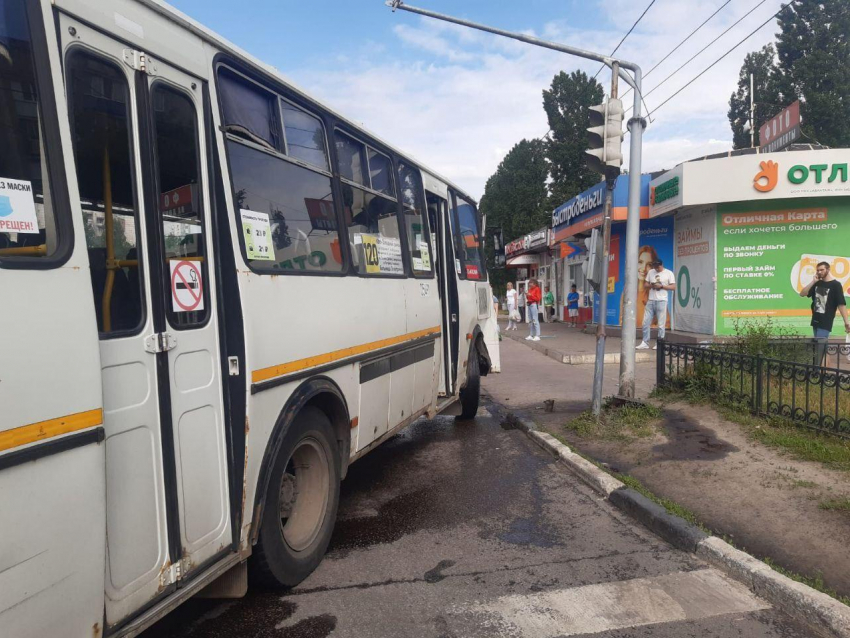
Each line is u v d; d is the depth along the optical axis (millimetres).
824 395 7145
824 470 5664
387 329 5453
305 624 3564
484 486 6102
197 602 3832
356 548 4648
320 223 4438
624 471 6160
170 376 2855
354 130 5121
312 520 4277
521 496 5785
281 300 3746
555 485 6082
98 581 2314
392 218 5895
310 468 4301
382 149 5750
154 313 2787
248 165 3611
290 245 4000
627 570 4207
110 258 2613
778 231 16125
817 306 10508
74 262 2279
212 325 3176
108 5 2660
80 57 2523
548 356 17094
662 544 4641
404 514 5371
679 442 6863
